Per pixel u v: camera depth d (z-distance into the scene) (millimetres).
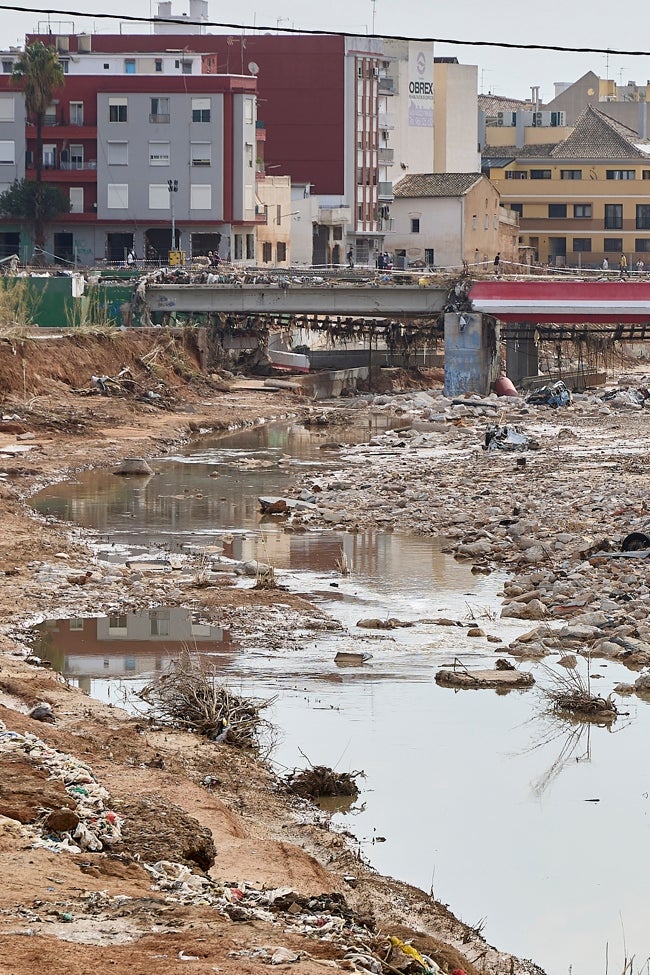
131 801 21641
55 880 17391
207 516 58469
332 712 31203
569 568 46062
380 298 117438
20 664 32656
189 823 21047
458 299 116250
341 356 131625
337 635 38188
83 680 32875
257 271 130750
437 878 22656
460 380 116250
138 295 118000
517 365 129625
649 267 197125
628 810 25766
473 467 74688
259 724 30203
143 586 43062
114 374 104438
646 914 21453
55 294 111125
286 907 18016
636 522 54062
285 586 44500
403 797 26234
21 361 94312
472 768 27859
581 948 20234
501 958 19562
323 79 174250
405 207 183625
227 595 42000
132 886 17859
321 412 106375
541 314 115688
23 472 69188
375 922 18750
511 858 23500
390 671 34719
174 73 158875
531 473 71625
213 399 109125
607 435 92750
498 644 37500
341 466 76062
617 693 33062
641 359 168000
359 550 51094
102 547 50500
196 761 27125
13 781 21391
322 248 172750
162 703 31078
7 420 84125
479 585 45062
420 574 46781
